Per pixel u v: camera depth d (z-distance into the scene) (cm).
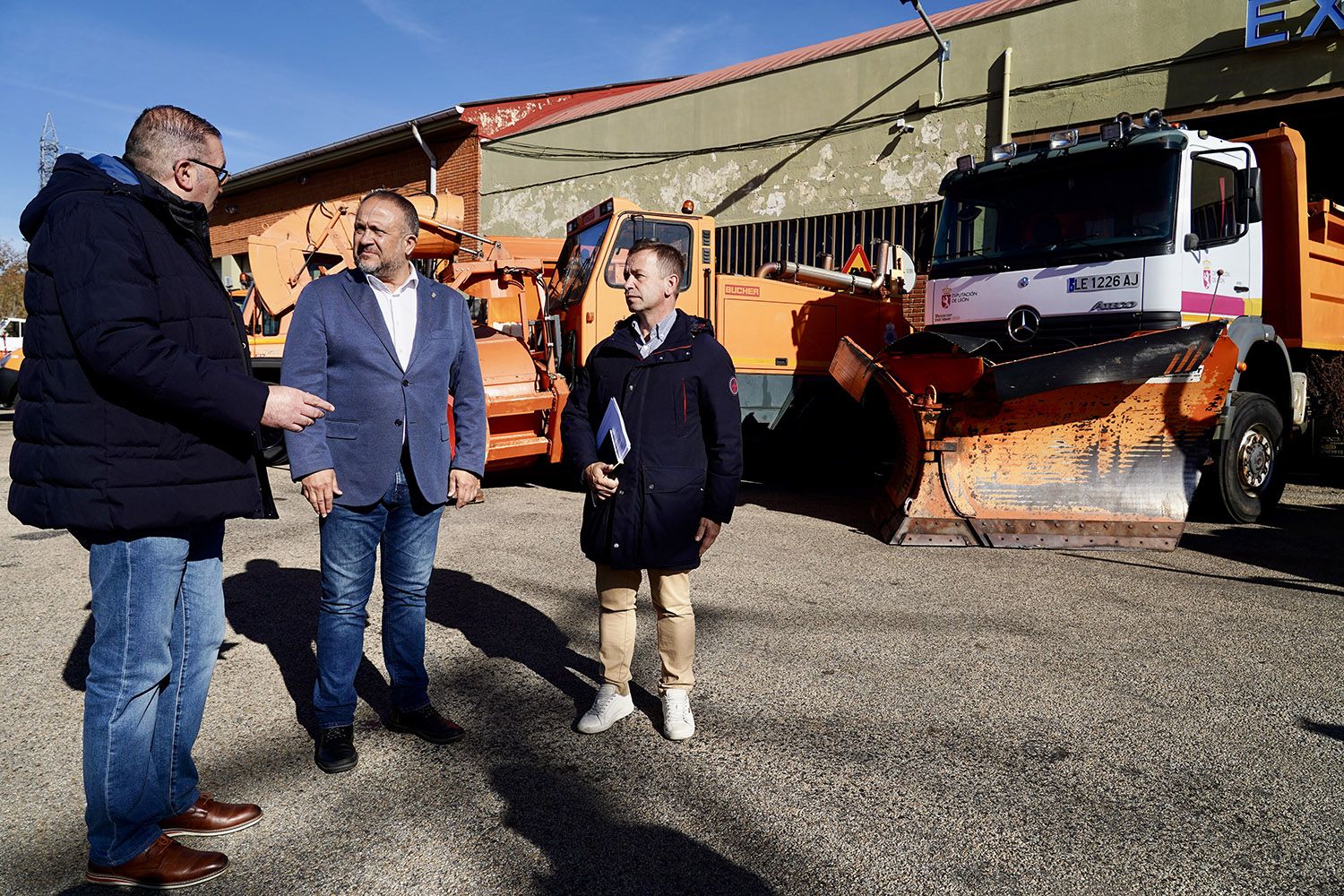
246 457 238
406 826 261
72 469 211
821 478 959
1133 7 1040
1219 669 385
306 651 405
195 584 249
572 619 454
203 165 232
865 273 1037
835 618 455
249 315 1066
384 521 303
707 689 364
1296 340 780
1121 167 622
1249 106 973
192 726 251
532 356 852
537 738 320
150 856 232
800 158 1342
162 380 209
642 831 259
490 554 595
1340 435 845
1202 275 615
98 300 204
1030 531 607
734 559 581
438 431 303
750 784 286
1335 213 826
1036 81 1111
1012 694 359
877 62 1249
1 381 1587
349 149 2008
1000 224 677
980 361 602
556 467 930
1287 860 245
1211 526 697
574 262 875
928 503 627
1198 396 589
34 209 218
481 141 1802
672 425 308
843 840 254
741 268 1441
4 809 271
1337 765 299
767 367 891
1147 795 280
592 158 1620
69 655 402
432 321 304
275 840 253
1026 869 240
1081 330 624
